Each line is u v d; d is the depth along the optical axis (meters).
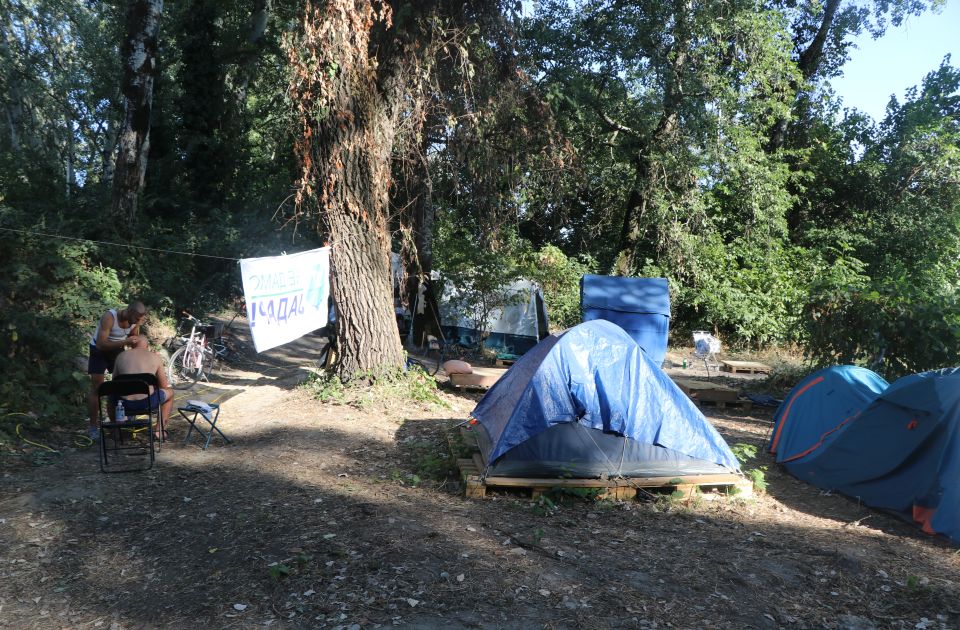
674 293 22.30
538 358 7.05
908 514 6.30
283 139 21.94
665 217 22.19
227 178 19.28
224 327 13.57
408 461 7.31
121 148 12.97
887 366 10.78
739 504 6.46
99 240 11.71
